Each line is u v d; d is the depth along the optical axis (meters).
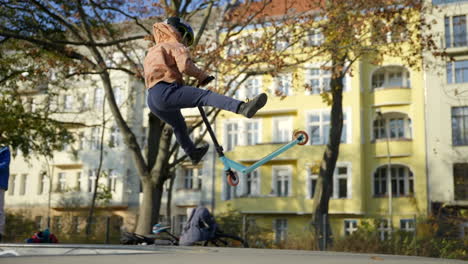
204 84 4.04
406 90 29.67
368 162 30.22
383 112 30.31
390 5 15.52
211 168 32.59
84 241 17.53
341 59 16.34
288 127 32.00
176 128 4.50
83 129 36.03
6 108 17.94
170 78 4.02
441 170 28.14
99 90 35.56
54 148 19.69
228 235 10.35
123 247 5.48
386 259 4.50
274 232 15.80
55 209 36.28
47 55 16.16
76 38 17.23
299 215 30.48
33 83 17.80
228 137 33.19
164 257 4.21
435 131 28.66
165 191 33.94
